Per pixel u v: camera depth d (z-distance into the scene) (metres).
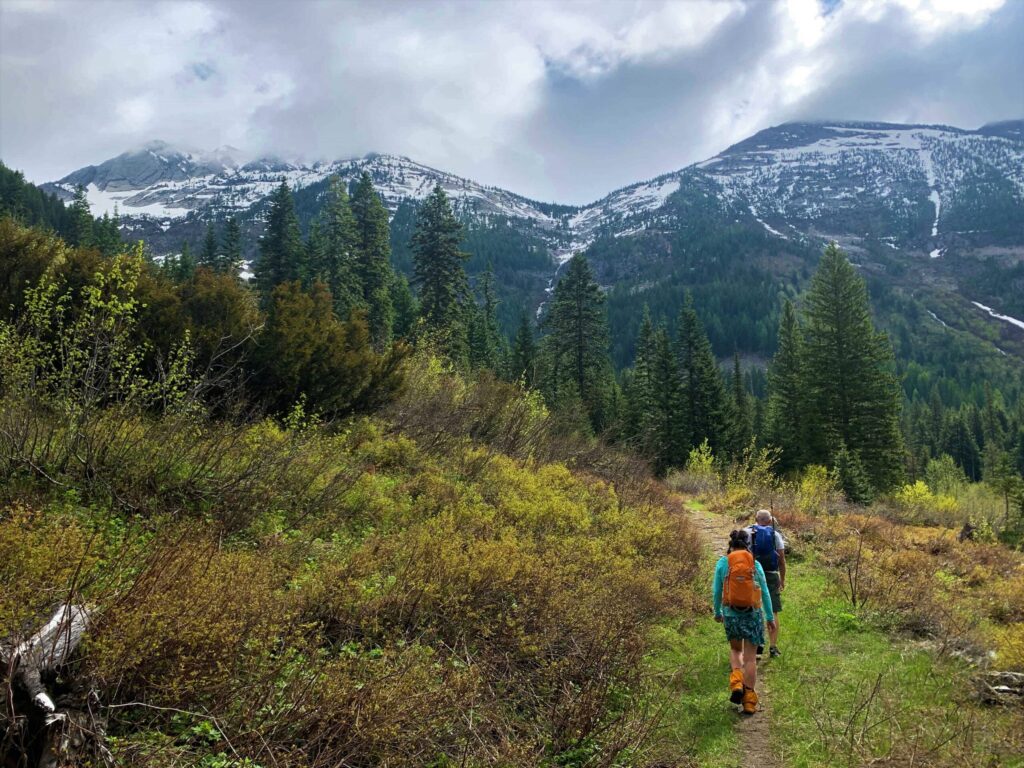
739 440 50.09
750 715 5.54
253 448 9.16
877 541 14.48
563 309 46.72
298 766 3.61
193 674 3.81
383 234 42.69
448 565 6.48
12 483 6.59
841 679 6.25
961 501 30.62
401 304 54.25
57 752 3.01
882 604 8.68
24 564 4.16
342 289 38.41
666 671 6.39
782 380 47.31
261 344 12.57
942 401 129.88
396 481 10.77
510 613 6.30
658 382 46.41
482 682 5.05
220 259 51.53
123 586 4.50
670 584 9.13
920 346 192.12
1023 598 9.55
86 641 3.69
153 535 6.14
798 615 8.70
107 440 7.38
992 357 187.38
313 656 4.53
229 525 7.15
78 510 6.55
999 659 6.45
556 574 7.26
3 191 71.06
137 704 3.72
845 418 39.19
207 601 4.30
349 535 8.14
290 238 40.00
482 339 56.25
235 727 3.81
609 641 6.05
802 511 19.38
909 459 76.06
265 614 4.65
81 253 11.58
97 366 8.62
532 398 19.94
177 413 8.70
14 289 10.40
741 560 5.89
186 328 11.34
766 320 187.88
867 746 4.67
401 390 15.71
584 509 11.86
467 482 11.88
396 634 5.52
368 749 3.99
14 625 3.49
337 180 40.88
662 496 18.08
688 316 48.22
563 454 17.36
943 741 4.60
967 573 12.20
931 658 6.85
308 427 11.29
